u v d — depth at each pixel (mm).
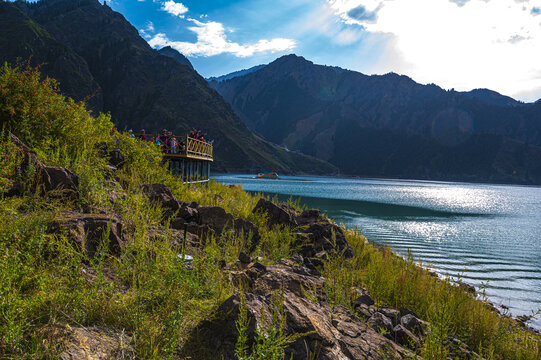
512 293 12016
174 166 18312
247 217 10297
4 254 3043
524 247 22266
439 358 3799
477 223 35000
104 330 2789
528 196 111438
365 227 27062
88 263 4141
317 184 119438
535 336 6836
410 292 6859
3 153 5297
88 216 4996
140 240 4668
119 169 9656
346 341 3584
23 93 7629
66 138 8258
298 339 3146
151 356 2531
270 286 4875
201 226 7543
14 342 2184
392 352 3631
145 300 3430
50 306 2725
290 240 9367
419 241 22188
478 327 5945
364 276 7730
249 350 2896
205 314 3408
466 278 13656
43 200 5336
